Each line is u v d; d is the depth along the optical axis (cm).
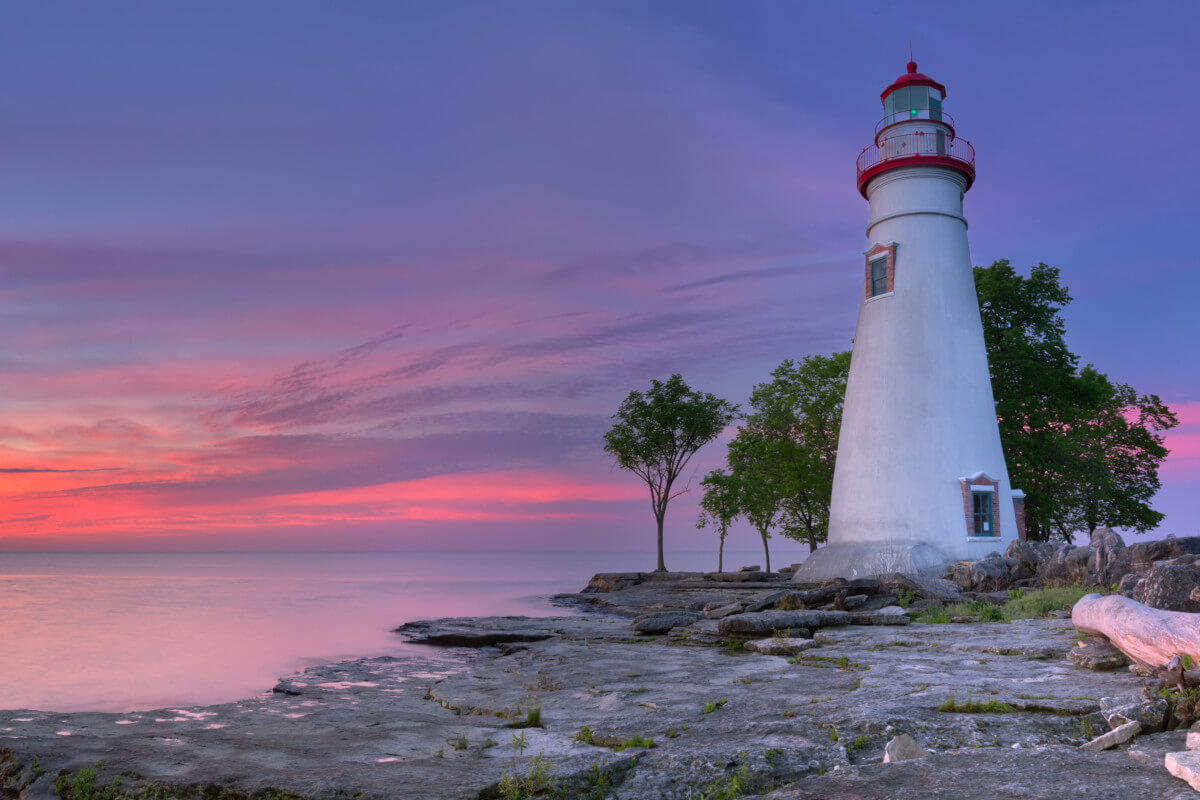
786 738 776
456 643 2323
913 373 3172
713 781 673
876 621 1789
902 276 3262
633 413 5144
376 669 1711
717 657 1540
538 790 662
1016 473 3766
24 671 1989
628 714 967
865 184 3497
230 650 2347
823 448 4597
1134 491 4291
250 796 671
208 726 972
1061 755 636
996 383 3944
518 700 1165
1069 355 3997
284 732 931
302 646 2392
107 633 2931
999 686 959
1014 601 2053
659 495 5156
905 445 3125
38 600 5141
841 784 585
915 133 3309
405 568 14250
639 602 3456
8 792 739
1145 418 4400
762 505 4712
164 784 700
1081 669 1078
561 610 3553
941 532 3012
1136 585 1416
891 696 936
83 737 871
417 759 779
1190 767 538
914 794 552
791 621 1758
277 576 10038
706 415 5078
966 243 3366
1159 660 944
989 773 590
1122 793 526
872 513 3144
